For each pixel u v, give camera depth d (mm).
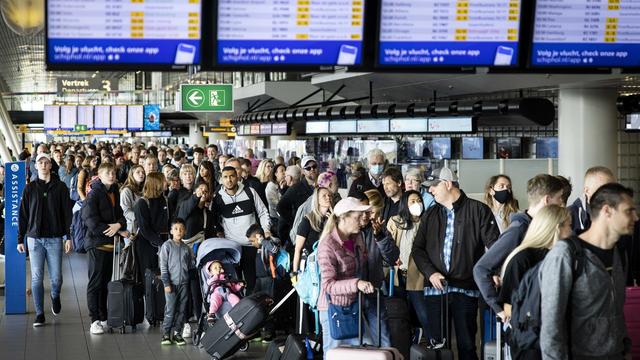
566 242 5262
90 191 11039
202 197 10805
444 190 7805
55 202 11305
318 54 7711
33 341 10461
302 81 32125
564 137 15750
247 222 10867
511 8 7883
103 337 10695
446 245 7801
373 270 7586
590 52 8086
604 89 15570
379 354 6863
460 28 7848
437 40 7832
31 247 11297
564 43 8039
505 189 8875
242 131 33781
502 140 21281
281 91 31938
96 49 7539
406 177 9531
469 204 7805
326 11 7668
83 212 10984
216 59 7629
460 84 18266
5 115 38438
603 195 5250
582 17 8031
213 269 9867
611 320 5289
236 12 7586
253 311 9109
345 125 21688
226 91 27922
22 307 12078
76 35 7512
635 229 7355
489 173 14414
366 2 7691
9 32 32031
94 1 7496
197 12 7570
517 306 5625
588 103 15570
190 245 10727
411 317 8727
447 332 7773
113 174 11055
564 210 5859
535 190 6523
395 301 8406
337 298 7246
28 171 22906
